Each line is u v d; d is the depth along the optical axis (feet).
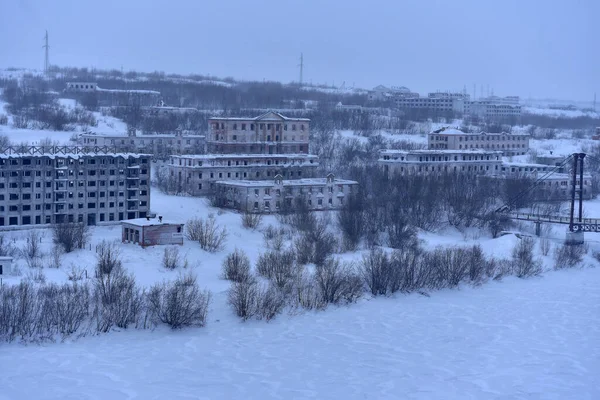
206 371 345.10
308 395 319.27
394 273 499.92
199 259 545.85
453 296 499.51
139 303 412.98
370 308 462.19
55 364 345.10
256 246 595.06
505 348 391.86
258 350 378.12
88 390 315.99
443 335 412.57
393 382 337.52
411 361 367.66
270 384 330.75
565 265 598.75
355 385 332.19
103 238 590.96
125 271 481.46
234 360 361.71
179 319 405.80
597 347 395.55
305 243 556.51
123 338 387.55
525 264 567.18
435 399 318.86
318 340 397.19
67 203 636.07
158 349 372.79
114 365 347.15
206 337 395.75
